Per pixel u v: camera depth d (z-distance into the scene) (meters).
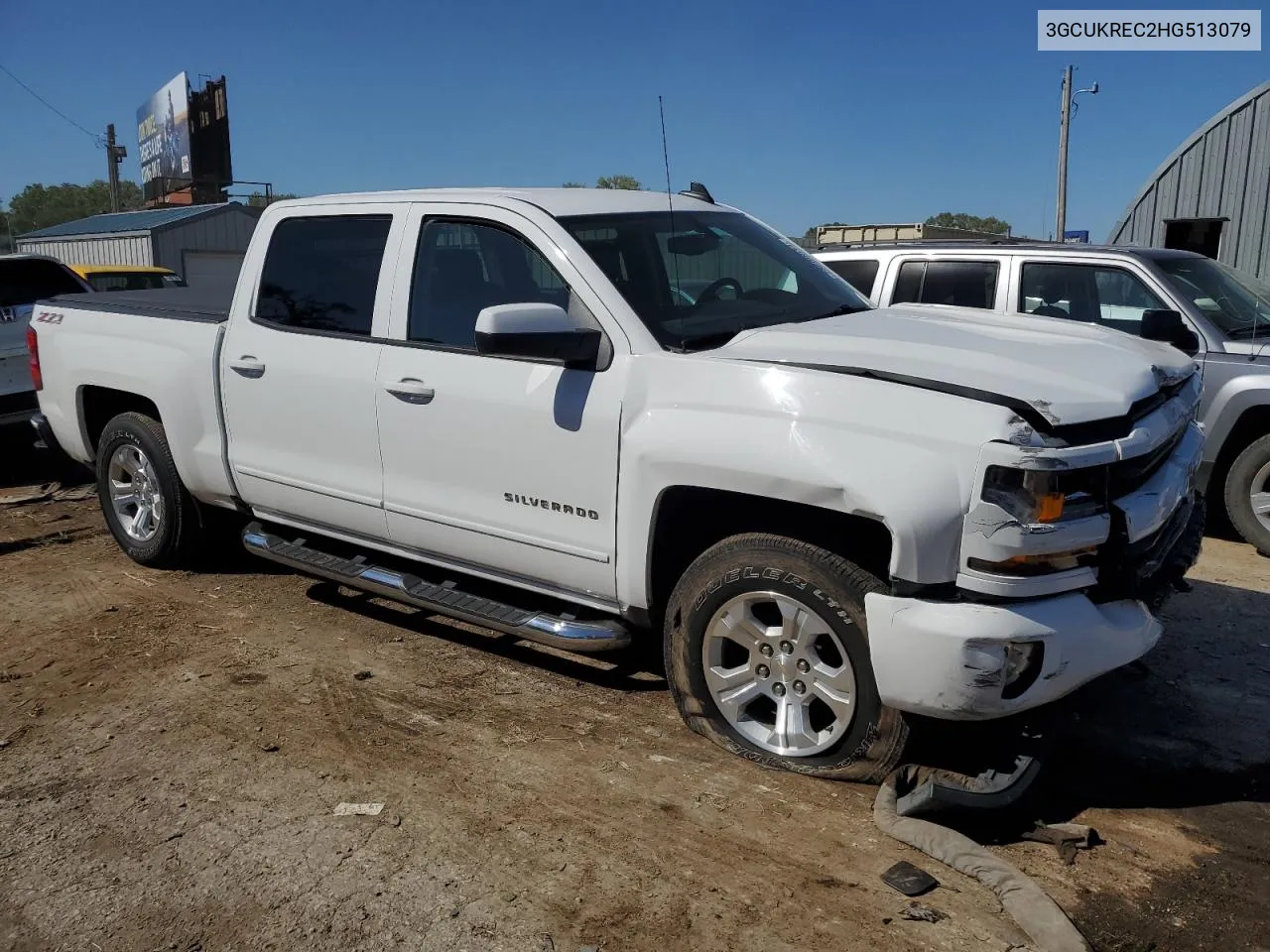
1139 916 2.82
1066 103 27.78
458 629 4.98
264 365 4.76
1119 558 3.18
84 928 2.86
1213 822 3.29
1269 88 14.77
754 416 3.31
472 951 2.73
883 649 3.10
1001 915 2.81
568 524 3.84
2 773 3.70
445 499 4.20
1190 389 3.91
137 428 5.56
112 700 4.25
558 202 4.14
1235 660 4.54
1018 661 3.00
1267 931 2.76
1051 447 2.94
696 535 3.82
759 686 3.54
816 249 8.25
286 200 4.89
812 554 3.28
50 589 5.61
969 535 2.97
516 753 3.74
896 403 3.12
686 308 3.92
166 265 29.75
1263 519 6.16
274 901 2.94
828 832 3.20
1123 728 3.92
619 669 4.48
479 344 3.48
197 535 5.64
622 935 2.77
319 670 4.50
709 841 3.17
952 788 3.10
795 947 2.71
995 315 4.32
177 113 40.50
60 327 5.95
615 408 3.62
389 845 3.19
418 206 4.36
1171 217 16.80
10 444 9.10
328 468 4.61
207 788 3.54
